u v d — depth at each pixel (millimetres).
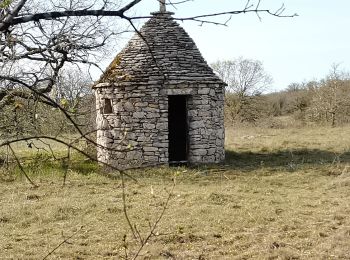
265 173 13227
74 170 12695
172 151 17016
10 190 10758
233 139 22141
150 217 8625
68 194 10492
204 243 7340
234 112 33906
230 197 10273
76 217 8734
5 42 2768
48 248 7121
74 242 7402
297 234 7715
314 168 13664
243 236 7641
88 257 6797
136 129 13992
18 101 3059
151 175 12695
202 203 9688
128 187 11273
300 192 10961
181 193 10555
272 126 29406
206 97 14469
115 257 6746
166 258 6719
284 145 19047
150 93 13953
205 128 14492
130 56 14562
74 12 2297
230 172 13312
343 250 6840
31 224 8375
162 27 15062
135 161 13641
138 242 7340
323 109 30125
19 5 2295
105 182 11789
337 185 11531
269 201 9938
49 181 11609
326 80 30859
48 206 9375
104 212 9000
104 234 7785
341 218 8602
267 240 7395
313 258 6598
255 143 20016
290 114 34781
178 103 17016
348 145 18344
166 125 14031
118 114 14078
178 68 14266
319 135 22766
